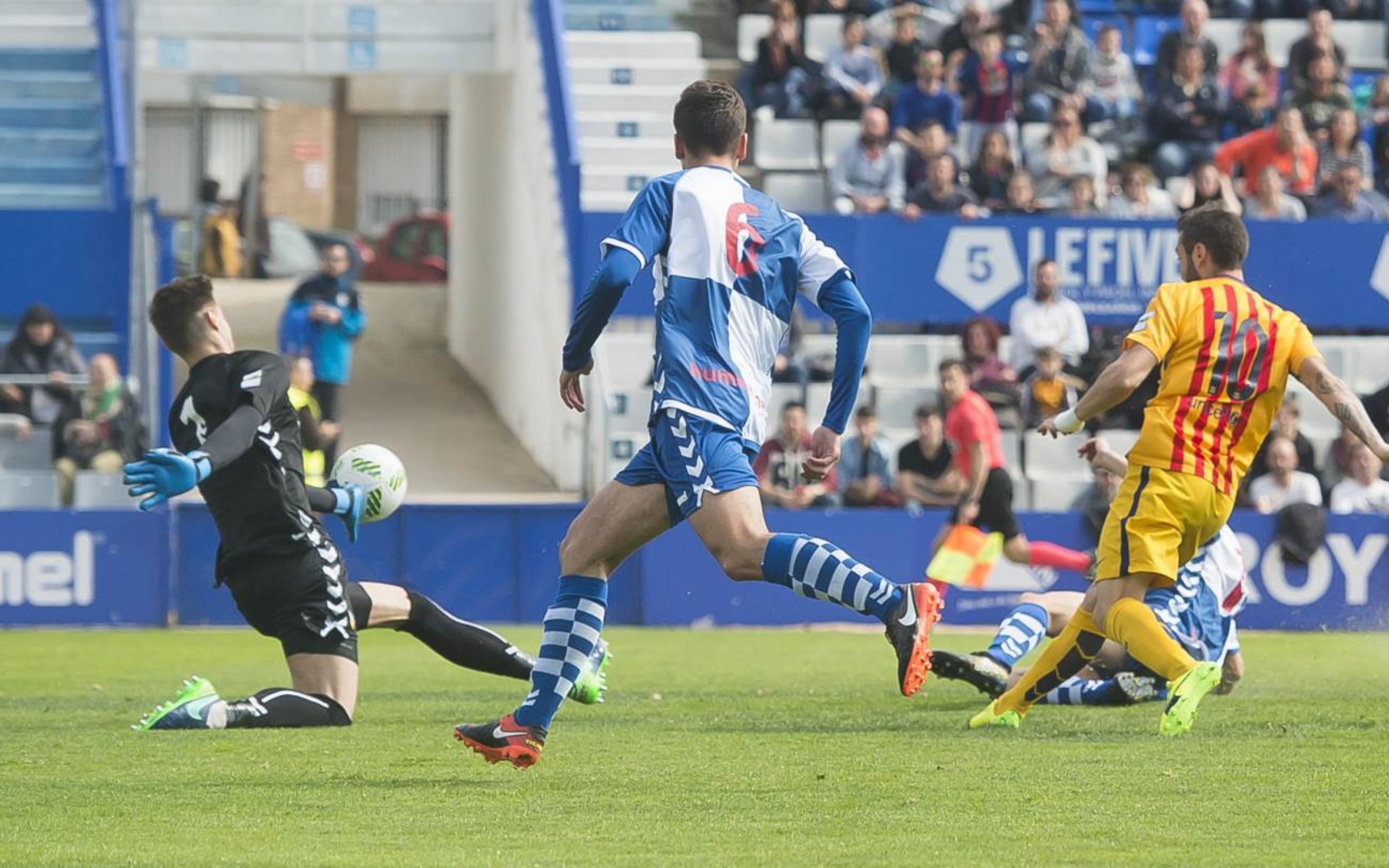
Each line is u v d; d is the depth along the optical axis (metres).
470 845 11.95
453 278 62.84
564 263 44.62
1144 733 18.27
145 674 26.50
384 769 15.66
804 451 38.41
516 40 50.75
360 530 37.09
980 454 34.50
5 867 11.21
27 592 36.62
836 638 34.19
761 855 11.51
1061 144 47.16
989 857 11.45
